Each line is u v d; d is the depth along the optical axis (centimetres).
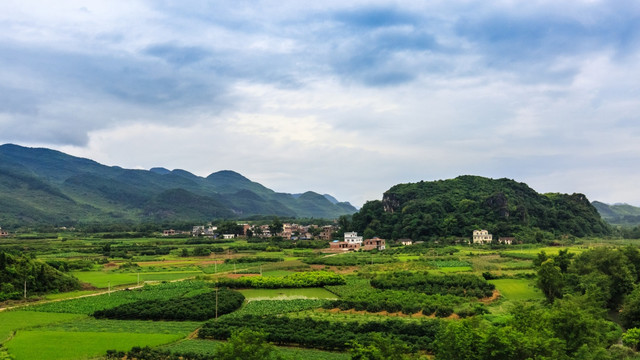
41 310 10488
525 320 7006
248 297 12388
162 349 7600
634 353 7094
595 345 6397
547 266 10950
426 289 12200
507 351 5588
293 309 10638
